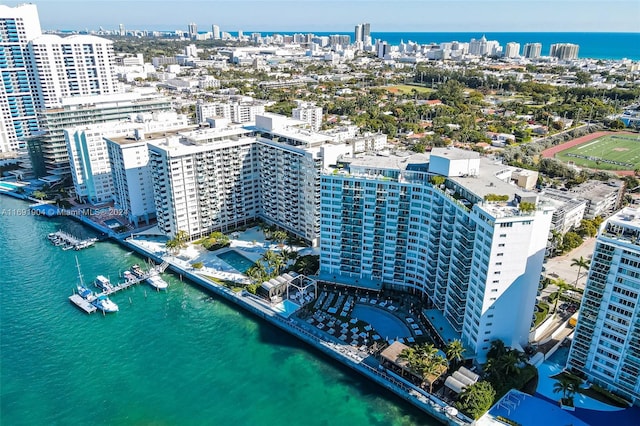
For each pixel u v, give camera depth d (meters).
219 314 192.50
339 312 186.62
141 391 153.00
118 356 168.75
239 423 141.12
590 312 139.00
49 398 150.25
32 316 191.00
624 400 139.38
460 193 164.62
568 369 150.75
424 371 145.75
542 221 145.12
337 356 164.25
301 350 171.50
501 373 145.25
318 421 141.75
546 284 189.50
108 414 144.38
